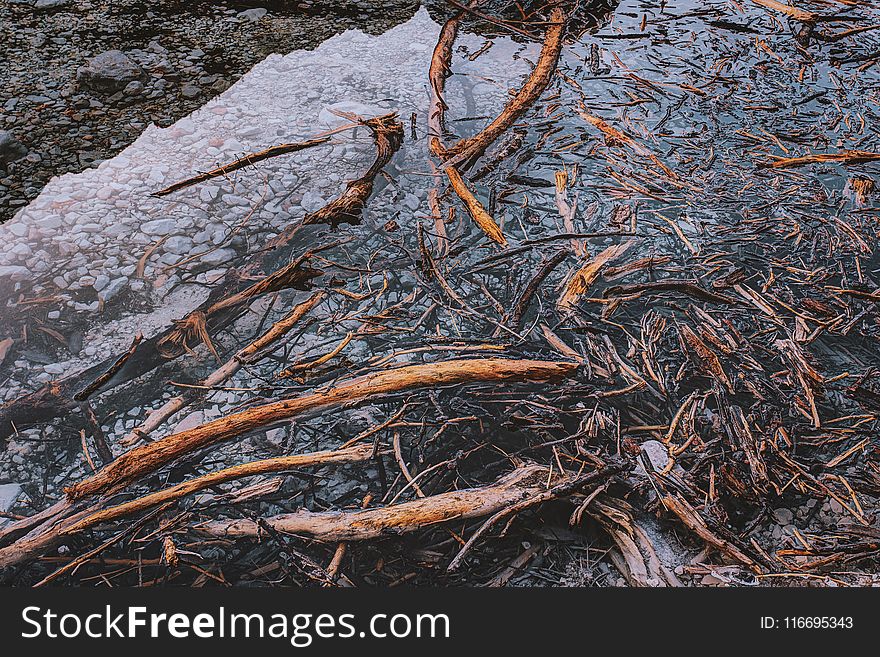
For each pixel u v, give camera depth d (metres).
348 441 1.69
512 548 1.54
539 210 2.47
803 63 3.33
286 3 3.61
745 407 1.77
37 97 2.87
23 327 2.02
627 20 3.65
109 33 3.30
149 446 1.56
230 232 2.34
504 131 2.76
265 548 1.53
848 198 2.54
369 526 1.46
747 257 2.26
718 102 3.04
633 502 1.57
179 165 2.59
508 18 3.59
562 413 1.70
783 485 1.62
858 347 1.98
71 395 1.81
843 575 1.47
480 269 2.16
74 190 2.46
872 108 3.03
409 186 2.55
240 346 2.00
